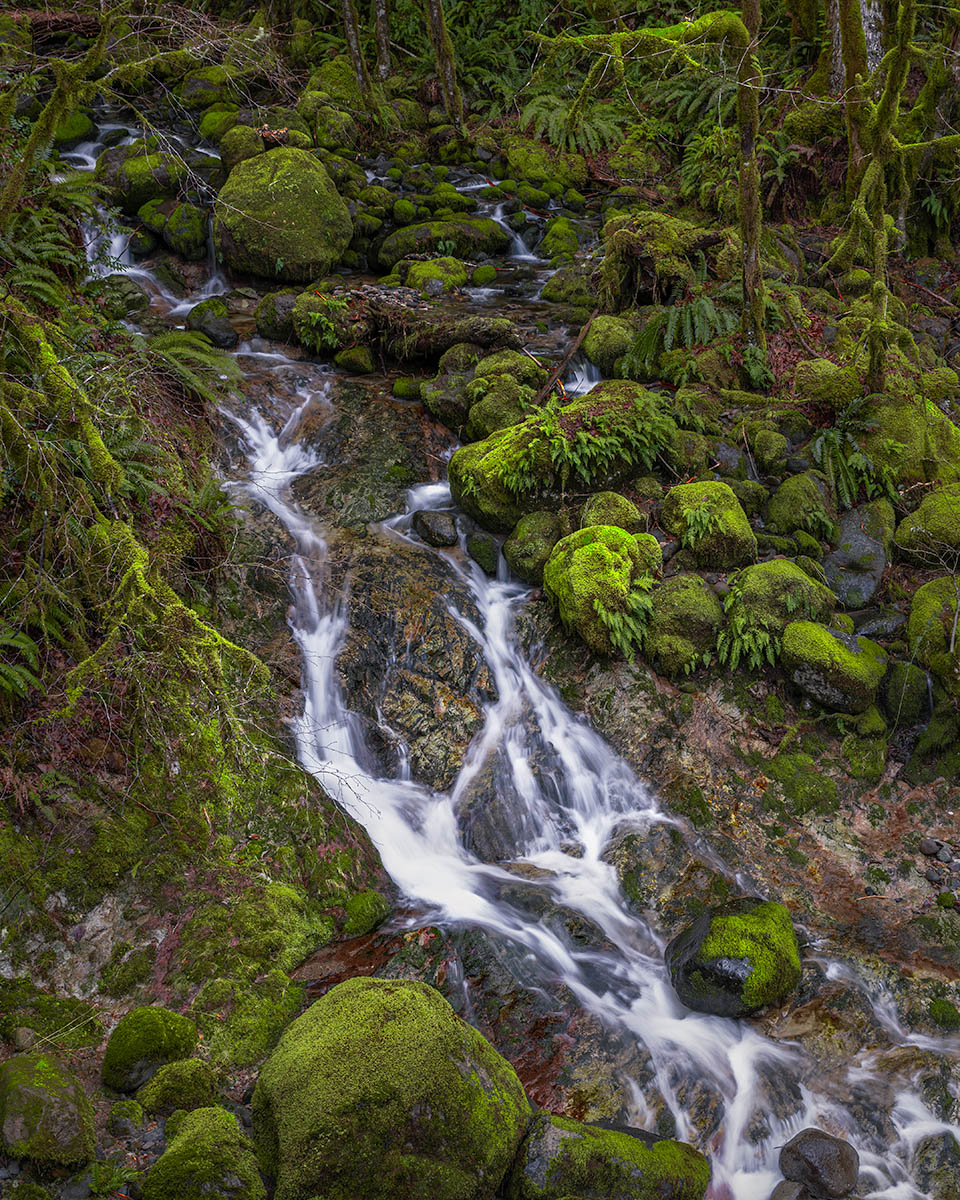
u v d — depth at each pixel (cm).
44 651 541
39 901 471
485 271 1068
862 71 1115
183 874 512
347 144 1273
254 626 665
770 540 735
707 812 603
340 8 1308
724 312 895
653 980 515
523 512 747
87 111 1248
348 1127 367
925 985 505
